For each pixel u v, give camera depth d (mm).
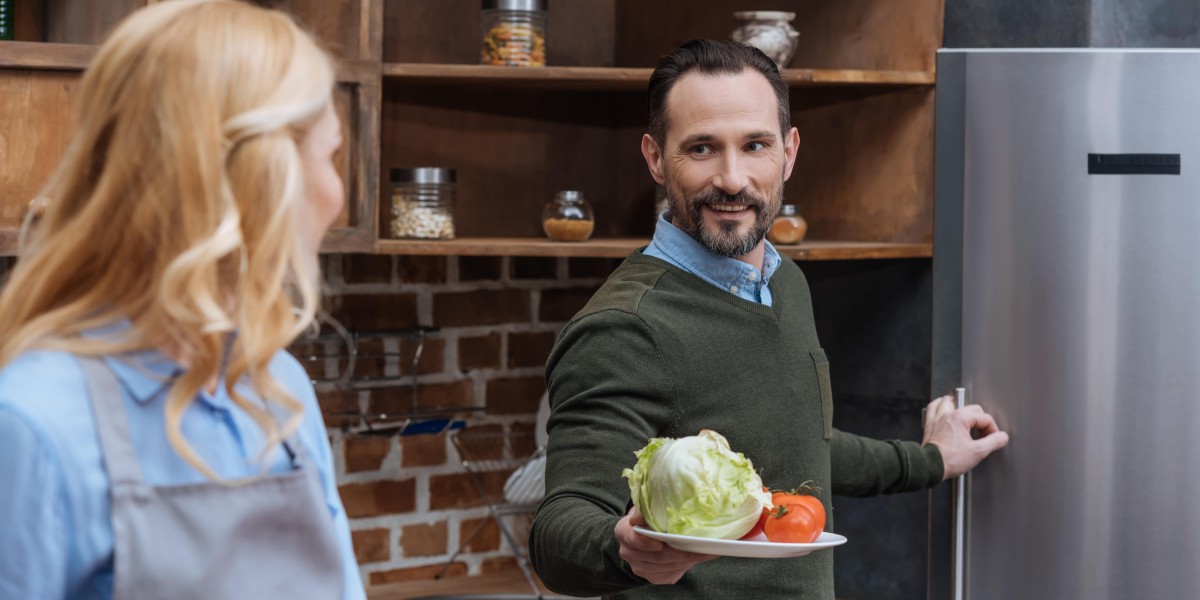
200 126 820
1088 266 1932
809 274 2512
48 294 852
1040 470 1949
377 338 2621
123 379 848
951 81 1982
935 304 1994
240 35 854
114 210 835
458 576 2727
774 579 1452
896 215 2355
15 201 1919
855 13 2400
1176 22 2209
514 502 2539
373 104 2131
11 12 2104
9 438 796
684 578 1418
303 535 893
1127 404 1929
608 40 2795
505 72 2211
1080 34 2178
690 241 1506
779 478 1473
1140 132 1918
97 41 2031
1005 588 1968
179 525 835
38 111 1926
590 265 2863
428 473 2689
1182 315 1922
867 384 2416
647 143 1599
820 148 2500
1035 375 1953
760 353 1469
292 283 930
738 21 2297
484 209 2662
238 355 864
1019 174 1957
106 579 830
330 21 2158
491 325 2746
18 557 789
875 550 2426
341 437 2586
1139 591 1936
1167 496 1927
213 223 817
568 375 1405
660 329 1408
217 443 882
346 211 2146
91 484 815
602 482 1322
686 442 1089
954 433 1910
